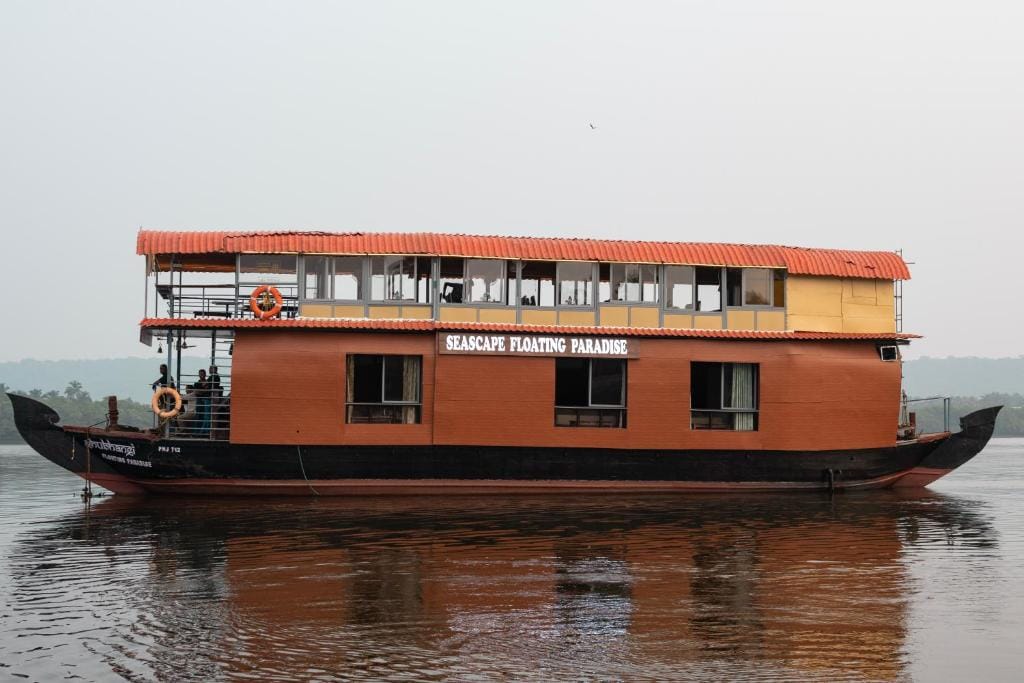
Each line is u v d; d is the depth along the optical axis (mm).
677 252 28984
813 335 29141
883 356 29734
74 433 27062
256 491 27453
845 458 29562
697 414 29219
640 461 28547
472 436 27625
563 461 28172
